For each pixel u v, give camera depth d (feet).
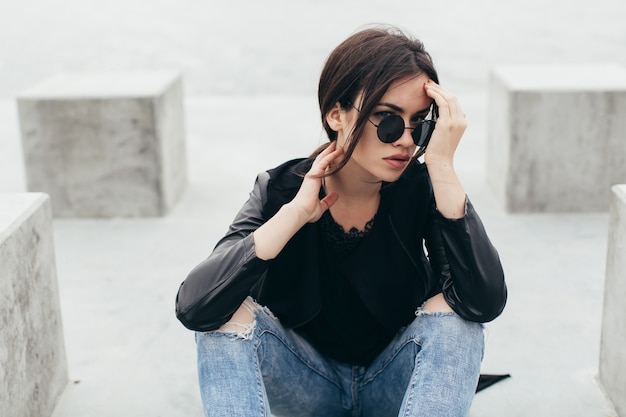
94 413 8.98
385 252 6.88
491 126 15.88
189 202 15.64
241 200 15.71
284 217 6.41
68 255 13.35
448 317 6.65
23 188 16.56
